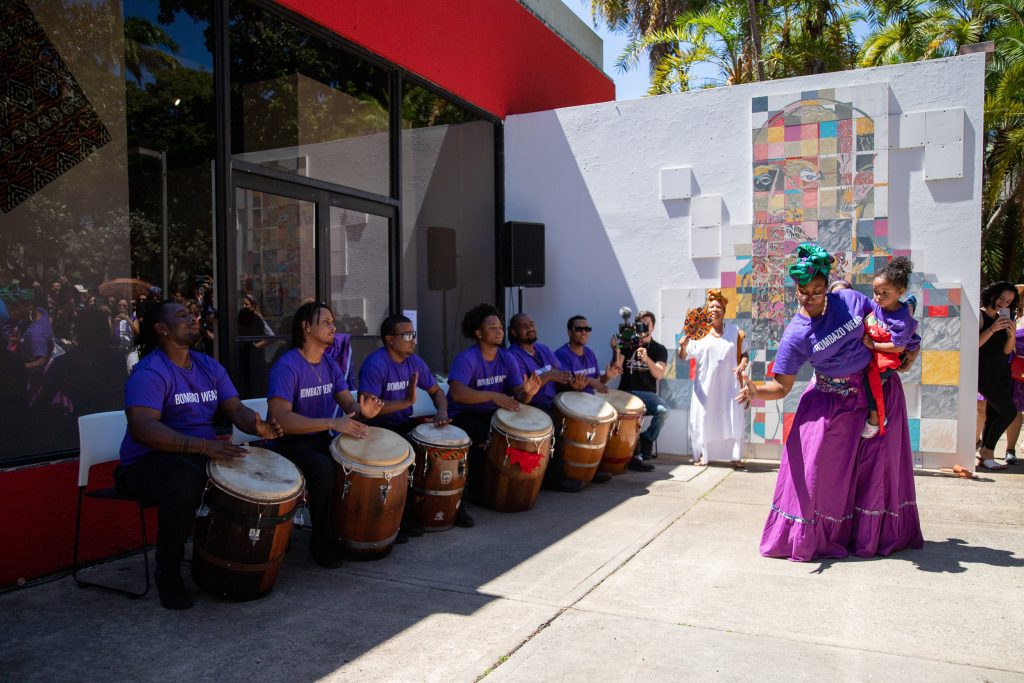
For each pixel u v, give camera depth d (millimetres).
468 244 8500
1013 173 17922
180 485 3725
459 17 8117
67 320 4754
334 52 6445
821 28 18578
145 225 5070
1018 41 17109
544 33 10008
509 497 5625
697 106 8008
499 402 5754
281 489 3793
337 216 6465
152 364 3949
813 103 7477
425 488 5051
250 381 5512
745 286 7762
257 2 5578
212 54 5281
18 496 4152
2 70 4527
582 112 8586
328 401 4844
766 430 7602
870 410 4488
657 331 8250
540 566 4473
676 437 8086
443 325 8062
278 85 5844
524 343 6461
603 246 8508
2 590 4059
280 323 5824
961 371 7070
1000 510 5707
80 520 4227
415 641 3416
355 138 6703
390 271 7160
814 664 3174
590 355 7363
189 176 5215
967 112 7016
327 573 4359
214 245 5289
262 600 3926
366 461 4336
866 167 7320
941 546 4793
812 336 4438
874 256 7305
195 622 3635
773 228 7648
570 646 3365
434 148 7883
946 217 7109
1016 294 7414
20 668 3156
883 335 4324
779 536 4594
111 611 3768
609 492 6395
